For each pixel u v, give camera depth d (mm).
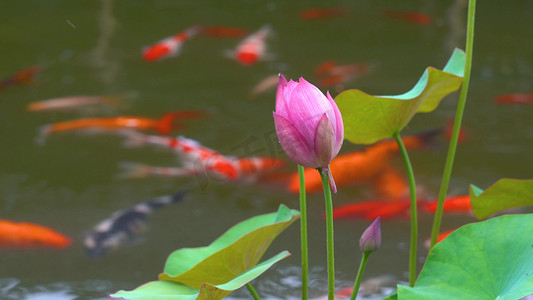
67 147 7020
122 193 6094
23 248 5242
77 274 4828
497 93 8234
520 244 3625
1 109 7812
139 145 7047
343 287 4551
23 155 6809
